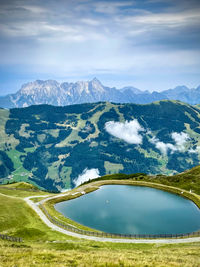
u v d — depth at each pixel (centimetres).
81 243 6681
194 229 8994
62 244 6394
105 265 3262
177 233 8569
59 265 3200
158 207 11869
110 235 7862
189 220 10031
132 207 11981
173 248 6053
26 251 4084
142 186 16438
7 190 15375
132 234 8419
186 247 6184
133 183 17062
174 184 15888
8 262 3203
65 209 11631
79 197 13938
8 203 10550
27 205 10962
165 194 14462
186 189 14650
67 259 3531
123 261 3456
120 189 15950
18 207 10244
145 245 6856
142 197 13838
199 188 14388
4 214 8925
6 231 7644
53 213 10381
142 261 3544
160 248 6259
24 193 14500
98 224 9456
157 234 8381
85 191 15088
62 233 7881
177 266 3366
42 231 7969
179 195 14088
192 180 15700
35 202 11912
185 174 17212
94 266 3222
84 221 9856
